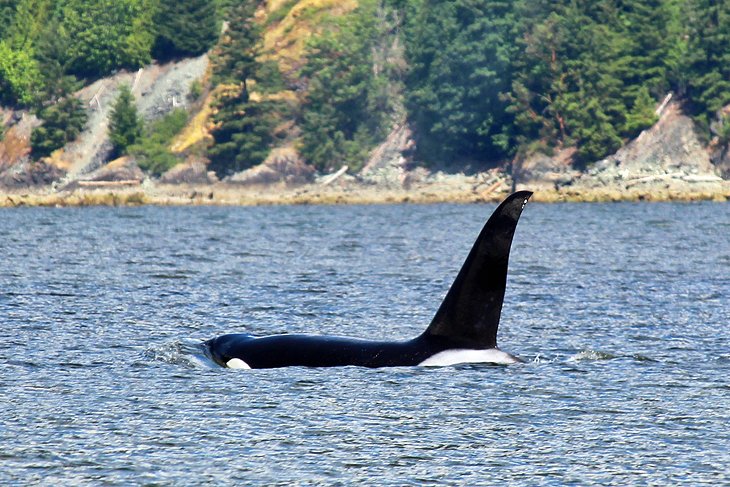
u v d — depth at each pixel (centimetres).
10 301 10988
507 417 5856
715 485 4762
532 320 9750
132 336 8656
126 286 12731
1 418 5819
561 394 6372
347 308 10656
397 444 5362
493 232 6706
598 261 16800
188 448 5284
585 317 9938
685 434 5553
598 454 5206
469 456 5172
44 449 5256
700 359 7619
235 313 10250
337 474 4909
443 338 6962
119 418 5828
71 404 6131
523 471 4966
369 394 6272
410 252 19312
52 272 14650
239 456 5166
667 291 12188
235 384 6569
